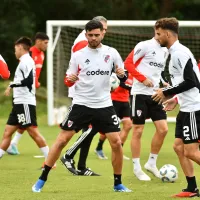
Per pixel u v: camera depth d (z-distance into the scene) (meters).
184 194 20.55
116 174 21.58
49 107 49.47
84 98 21.00
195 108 20.09
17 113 27.73
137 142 25.23
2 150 28.05
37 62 32.66
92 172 25.94
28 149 35.22
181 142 20.75
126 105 30.55
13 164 29.30
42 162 30.05
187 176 20.70
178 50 19.94
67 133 21.16
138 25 50.03
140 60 25.84
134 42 56.47
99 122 21.05
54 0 80.38
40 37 32.75
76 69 21.08
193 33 57.03
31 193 21.30
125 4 85.06
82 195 20.84
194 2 86.25
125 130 30.62
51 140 39.41
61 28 52.41
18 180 24.53
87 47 20.98
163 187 22.98
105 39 57.00
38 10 81.06
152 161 25.84
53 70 51.50
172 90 19.92
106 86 21.08
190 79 19.69
